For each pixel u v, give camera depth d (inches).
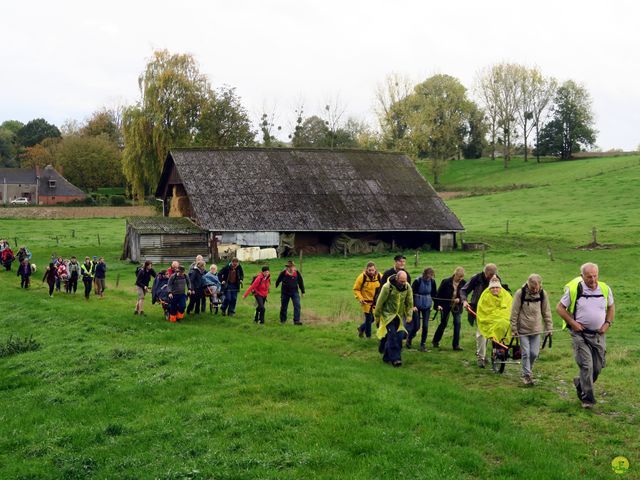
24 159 5994.1
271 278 1492.4
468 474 390.9
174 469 423.5
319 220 2037.4
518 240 2095.2
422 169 4377.5
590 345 498.6
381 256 1941.4
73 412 567.5
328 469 403.9
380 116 3976.4
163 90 3024.1
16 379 697.0
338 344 752.3
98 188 5231.3
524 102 4766.2
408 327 708.0
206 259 1947.6
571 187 3299.7
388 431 441.1
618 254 1701.5
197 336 804.6
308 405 503.2
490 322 604.1
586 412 491.2
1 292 1339.8
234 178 2127.2
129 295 1300.4
